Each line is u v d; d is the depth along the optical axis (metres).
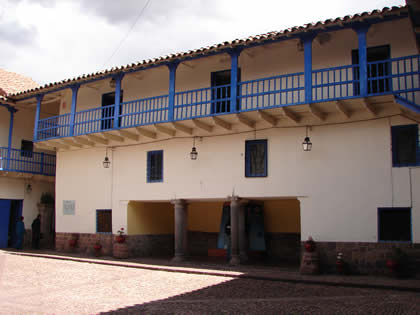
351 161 13.08
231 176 15.04
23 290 10.37
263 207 17.50
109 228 18.25
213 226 19.00
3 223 21.55
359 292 10.14
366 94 12.11
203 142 15.80
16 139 22.31
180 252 15.98
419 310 8.12
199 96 16.27
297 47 14.49
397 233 12.37
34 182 22.89
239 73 15.59
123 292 10.28
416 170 12.12
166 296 9.80
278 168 14.17
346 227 12.91
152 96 17.55
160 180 16.78
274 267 14.41
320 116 13.37
